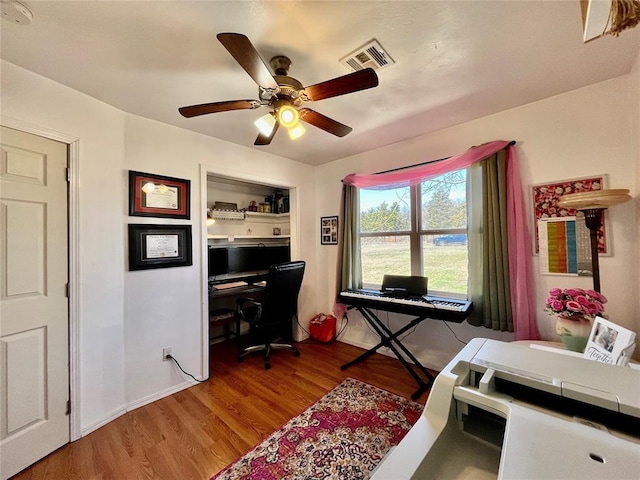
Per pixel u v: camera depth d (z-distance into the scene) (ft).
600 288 5.84
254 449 5.26
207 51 4.64
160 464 4.94
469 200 7.73
